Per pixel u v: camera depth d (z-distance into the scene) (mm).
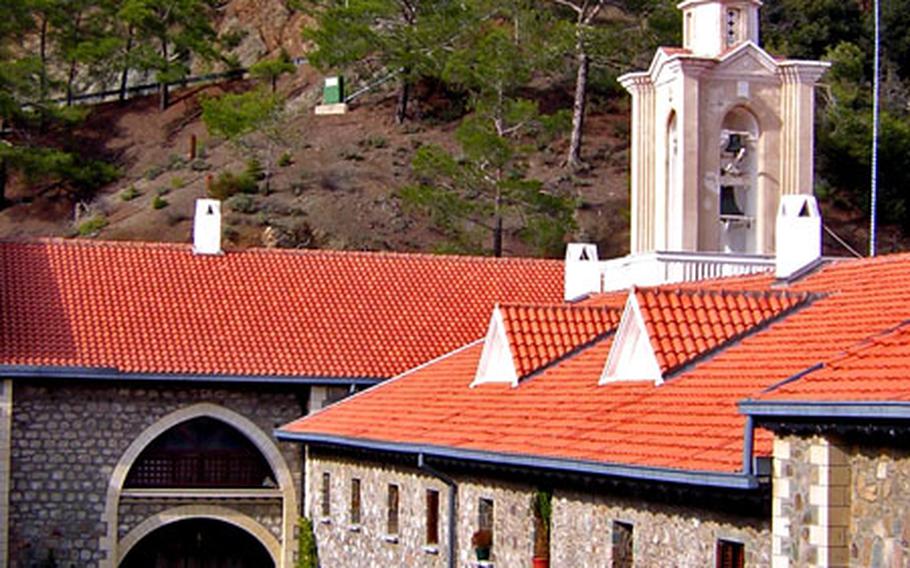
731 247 45156
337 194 106125
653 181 46844
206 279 59125
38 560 54000
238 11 143875
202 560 57906
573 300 49656
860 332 29594
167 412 55250
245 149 113375
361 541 47469
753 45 44375
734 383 30531
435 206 98438
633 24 112750
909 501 20922
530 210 97750
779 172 44531
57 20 129375
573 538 32594
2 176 121250
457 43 114688
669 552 28422
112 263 59125
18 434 54031
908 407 20344
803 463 23016
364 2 117188
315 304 58594
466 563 38438
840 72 112062
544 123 106500
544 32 109500
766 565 25141
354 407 50250
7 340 53844
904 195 105500
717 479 25219
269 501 56031
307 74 132875
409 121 117500
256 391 55906
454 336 57562
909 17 119062
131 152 127625
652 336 33625
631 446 29734
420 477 42156
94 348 54281
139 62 131375
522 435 35188
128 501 55000
